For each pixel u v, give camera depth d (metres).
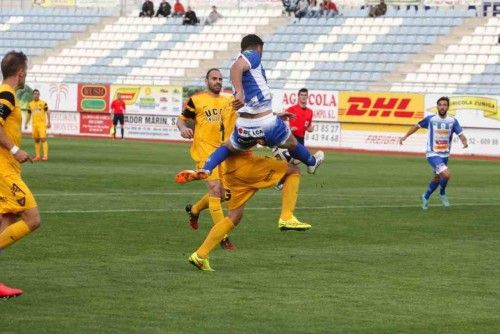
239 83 17.80
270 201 30.44
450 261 19.39
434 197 33.34
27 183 34.41
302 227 21.28
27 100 73.88
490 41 69.69
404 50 71.44
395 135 61.84
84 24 84.31
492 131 58.81
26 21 86.44
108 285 16.11
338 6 77.56
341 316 14.05
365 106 62.88
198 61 77.69
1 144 15.22
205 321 13.59
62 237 21.52
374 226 24.91
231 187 17.97
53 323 13.28
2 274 16.97
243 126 18.05
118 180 36.56
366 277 17.34
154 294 15.43
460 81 67.69
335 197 32.34
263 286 16.30
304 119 36.09
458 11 72.75
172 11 84.38
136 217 25.44
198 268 17.83
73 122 72.75
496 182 40.12
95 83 72.00
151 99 69.88
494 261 19.47
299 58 74.25
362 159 53.09
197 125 22.06
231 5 81.69
